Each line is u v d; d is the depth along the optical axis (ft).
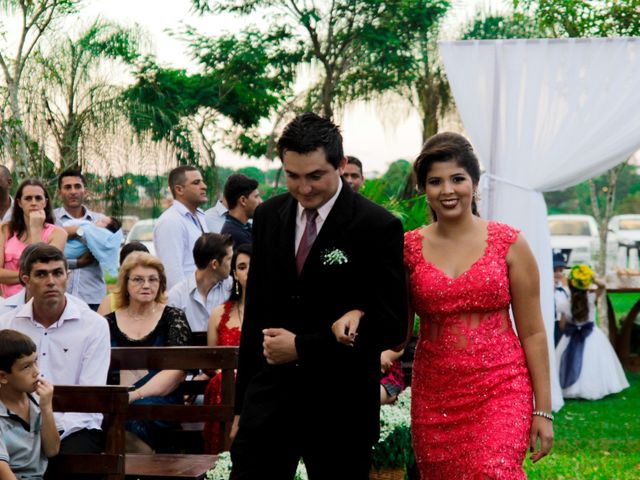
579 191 127.95
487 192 26.40
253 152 58.18
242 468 10.99
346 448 10.96
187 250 24.26
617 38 25.75
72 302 15.89
